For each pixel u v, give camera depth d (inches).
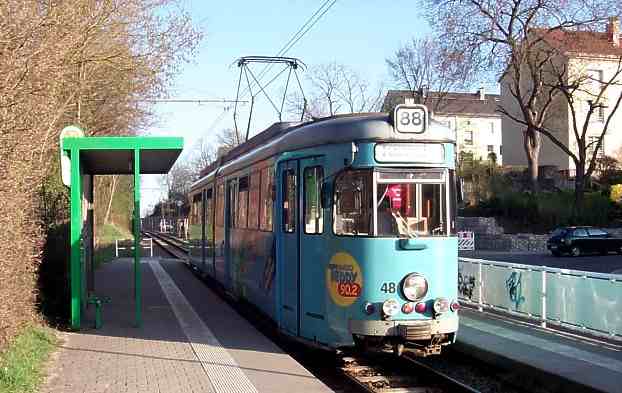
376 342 389.1
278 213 468.4
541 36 1642.5
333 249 400.5
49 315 542.6
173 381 345.4
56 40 417.4
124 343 449.1
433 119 401.4
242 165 615.8
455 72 1654.8
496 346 434.9
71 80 625.6
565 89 1708.9
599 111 2311.8
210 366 380.5
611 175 1979.6
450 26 1644.9
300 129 451.5
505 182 1989.4
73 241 501.4
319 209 414.9
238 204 631.8
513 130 2591.0
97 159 575.8
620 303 426.6
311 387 335.0
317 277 415.8
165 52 735.7
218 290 804.6
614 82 1765.5
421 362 453.1
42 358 387.9
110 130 1039.0
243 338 469.1
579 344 441.1
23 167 366.3
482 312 584.1
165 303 665.6
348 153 394.6
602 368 370.6
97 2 639.1
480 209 1878.7
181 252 1651.1
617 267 1266.0
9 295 352.2
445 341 398.9
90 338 467.5
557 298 491.8
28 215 409.7
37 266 454.0
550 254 1619.1
